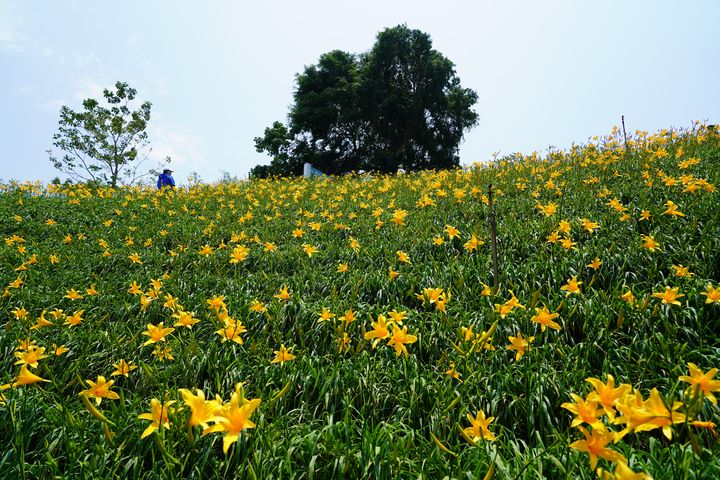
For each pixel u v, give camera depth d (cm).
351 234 746
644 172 688
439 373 324
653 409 136
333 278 546
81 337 396
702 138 948
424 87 3656
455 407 289
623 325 359
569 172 923
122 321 459
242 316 455
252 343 330
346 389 324
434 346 372
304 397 326
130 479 226
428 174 1405
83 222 964
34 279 586
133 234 862
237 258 490
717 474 184
